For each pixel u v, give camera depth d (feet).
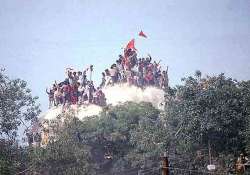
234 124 650.84
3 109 635.66
